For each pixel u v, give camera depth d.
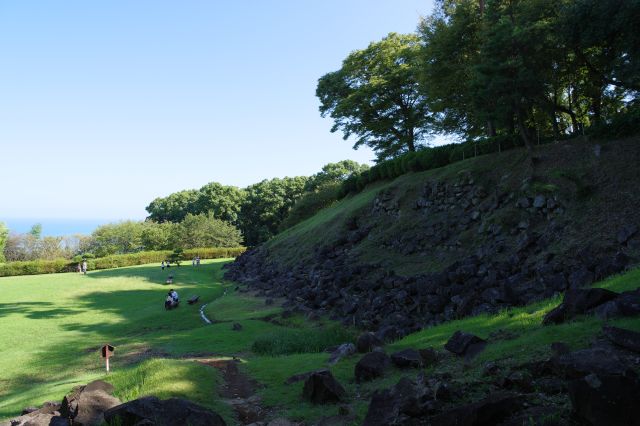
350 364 10.09
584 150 21.11
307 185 93.56
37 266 57.88
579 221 17.41
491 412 4.97
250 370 10.70
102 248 82.06
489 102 23.52
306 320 19.81
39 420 7.68
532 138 25.48
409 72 40.06
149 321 23.88
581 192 18.41
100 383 8.70
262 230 92.56
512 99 22.27
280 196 95.56
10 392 13.70
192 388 8.66
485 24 24.33
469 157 28.91
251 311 23.58
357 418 6.63
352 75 45.34
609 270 11.88
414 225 26.75
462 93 31.19
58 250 89.31
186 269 49.69
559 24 21.16
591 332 7.39
